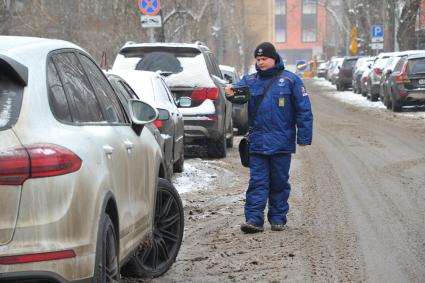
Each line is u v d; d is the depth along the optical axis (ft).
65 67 47.19
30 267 38.93
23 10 320.09
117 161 48.60
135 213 52.75
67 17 341.00
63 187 39.93
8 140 39.24
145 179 56.24
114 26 309.83
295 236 74.59
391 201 93.09
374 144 159.63
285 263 64.18
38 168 39.14
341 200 94.32
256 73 76.28
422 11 380.78
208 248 70.90
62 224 39.81
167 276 61.26
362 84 368.07
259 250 69.21
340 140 169.89
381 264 63.46
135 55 133.90
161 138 88.48
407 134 180.75
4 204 38.73
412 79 249.75
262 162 76.28
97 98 51.06
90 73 52.29
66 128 42.63
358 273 60.59
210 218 85.51
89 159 42.96
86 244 41.39
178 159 116.16
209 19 414.41
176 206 63.26
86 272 41.39
